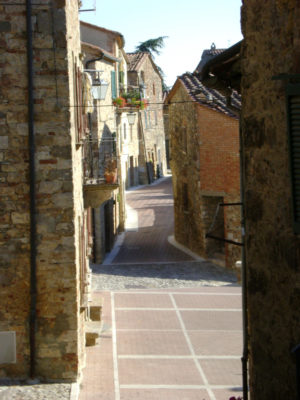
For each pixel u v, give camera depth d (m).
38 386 11.77
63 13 11.58
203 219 25.34
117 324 16.81
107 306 18.47
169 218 36.12
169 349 14.87
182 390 12.26
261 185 6.29
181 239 29.20
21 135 11.71
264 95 6.16
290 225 5.82
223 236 25.52
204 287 20.81
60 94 11.68
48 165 11.75
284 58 5.83
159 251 27.77
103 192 16.30
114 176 16.38
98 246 25.12
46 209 11.82
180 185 28.95
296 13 5.64
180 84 27.34
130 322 16.97
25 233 11.88
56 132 11.72
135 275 22.77
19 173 11.77
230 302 18.95
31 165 11.68
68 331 12.04
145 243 29.78
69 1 12.23
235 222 23.48
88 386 12.27
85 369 13.31
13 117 11.68
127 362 13.90
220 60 8.20
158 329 16.39
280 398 6.19
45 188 11.78
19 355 12.02
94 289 20.44
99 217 25.00
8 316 11.98
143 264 24.88
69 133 11.73
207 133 24.58
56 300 11.96
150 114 54.97
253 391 6.71
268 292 6.29
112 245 28.62
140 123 51.44
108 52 31.28
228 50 8.00
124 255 27.06
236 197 23.47
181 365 13.77
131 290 20.36
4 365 12.02
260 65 6.22
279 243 6.03
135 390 12.20
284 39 5.82
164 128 66.44
